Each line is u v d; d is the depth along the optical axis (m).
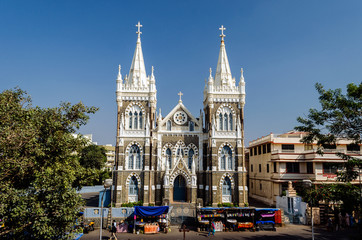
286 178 55.09
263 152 64.25
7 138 20.23
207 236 37.78
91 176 29.59
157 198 54.38
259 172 66.88
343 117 29.45
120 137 53.72
